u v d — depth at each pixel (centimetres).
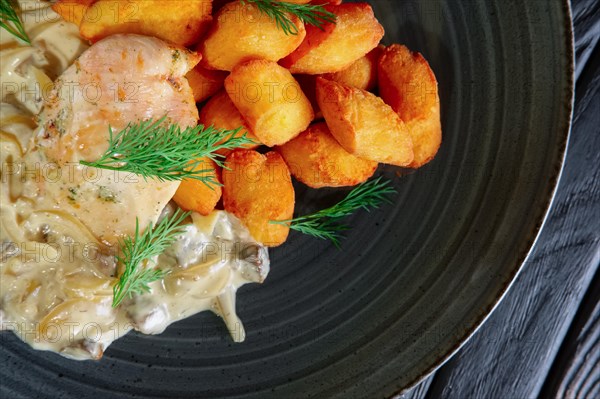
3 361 32
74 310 32
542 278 36
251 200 32
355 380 33
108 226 32
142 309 32
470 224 33
